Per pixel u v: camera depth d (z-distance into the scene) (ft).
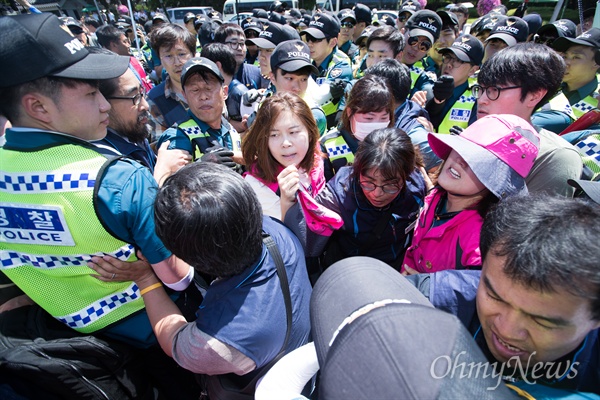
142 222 3.65
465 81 10.12
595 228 1.98
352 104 6.72
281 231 3.92
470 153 3.76
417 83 13.01
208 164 3.26
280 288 3.33
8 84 3.25
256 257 3.23
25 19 3.28
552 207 2.18
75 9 45.01
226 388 3.50
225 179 3.05
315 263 5.70
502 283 2.17
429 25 13.56
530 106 5.41
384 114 6.72
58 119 3.55
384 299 1.82
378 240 5.45
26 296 4.32
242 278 3.20
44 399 3.59
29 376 3.43
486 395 1.28
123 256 3.79
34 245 3.61
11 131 3.56
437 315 1.47
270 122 5.33
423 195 5.58
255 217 3.08
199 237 2.85
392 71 7.90
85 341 3.63
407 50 13.39
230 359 3.02
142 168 3.89
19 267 3.79
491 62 5.50
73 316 3.90
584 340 2.35
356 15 21.72
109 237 3.61
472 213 4.10
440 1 69.05
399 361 1.29
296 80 9.12
